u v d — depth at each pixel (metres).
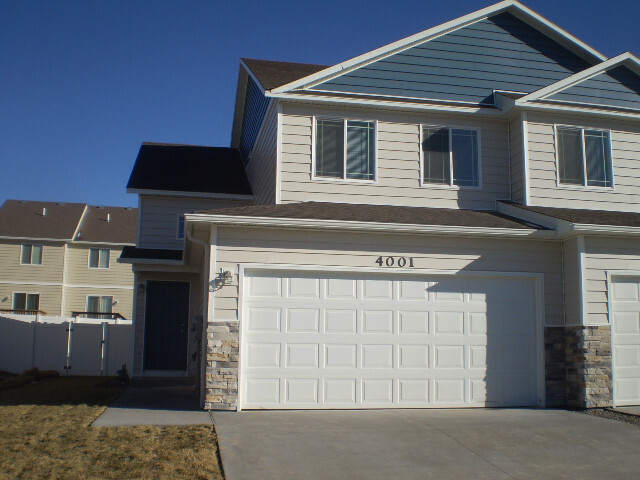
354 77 12.91
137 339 16.61
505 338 10.98
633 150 13.41
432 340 10.67
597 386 10.61
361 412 9.91
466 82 13.47
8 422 8.63
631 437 8.45
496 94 13.38
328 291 10.40
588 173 13.03
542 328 11.06
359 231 10.50
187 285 17.11
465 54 13.58
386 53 13.08
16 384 13.77
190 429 8.23
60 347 16.98
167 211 17.38
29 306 33.22
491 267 11.02
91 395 11.95
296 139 12.38
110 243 34.62
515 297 11.13
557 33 13.95
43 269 33.69
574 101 13.16
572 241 11.08
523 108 12.69
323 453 7.34
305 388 10.12
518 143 12.94
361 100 12.50
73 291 34.06
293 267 10.26
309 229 10.36
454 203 12.83
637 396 10.91
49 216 35.81
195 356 12.77
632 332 11.07
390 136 12.79
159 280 16.88
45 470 6.40
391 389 10.41
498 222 11.37
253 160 17.09
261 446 7.52
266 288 10.20
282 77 13.69
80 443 7.41
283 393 10.03
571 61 14.18
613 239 11.04
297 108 12.50
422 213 11.77
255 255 10.17
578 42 13.97
